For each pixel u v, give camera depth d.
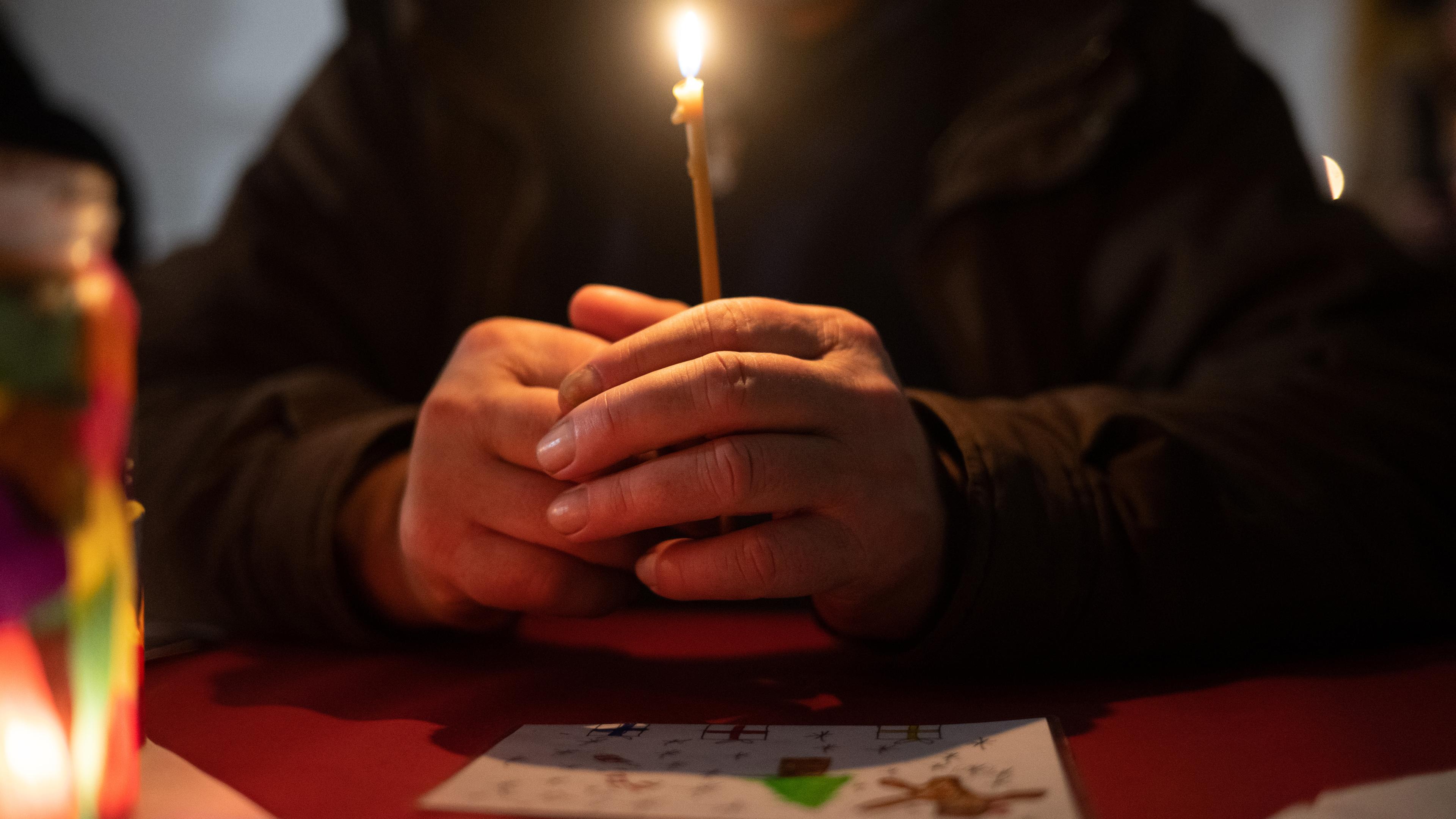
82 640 0.31
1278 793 0.33
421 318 0.79
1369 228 0.60
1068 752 0.35
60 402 0.30
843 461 0.39
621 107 0.82
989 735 0.36
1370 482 0.47
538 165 0.75
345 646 0.49
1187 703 0.39
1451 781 0.32
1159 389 0.65
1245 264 0.61
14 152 0.30
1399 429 0.49
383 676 0.44
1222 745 0.36
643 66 0.82
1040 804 0.32
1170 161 0.69
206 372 0.65
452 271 0.78
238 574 0.49
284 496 0.49
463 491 0.42
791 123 0.82
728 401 0.38
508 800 0.33
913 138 0.80
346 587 0.47
